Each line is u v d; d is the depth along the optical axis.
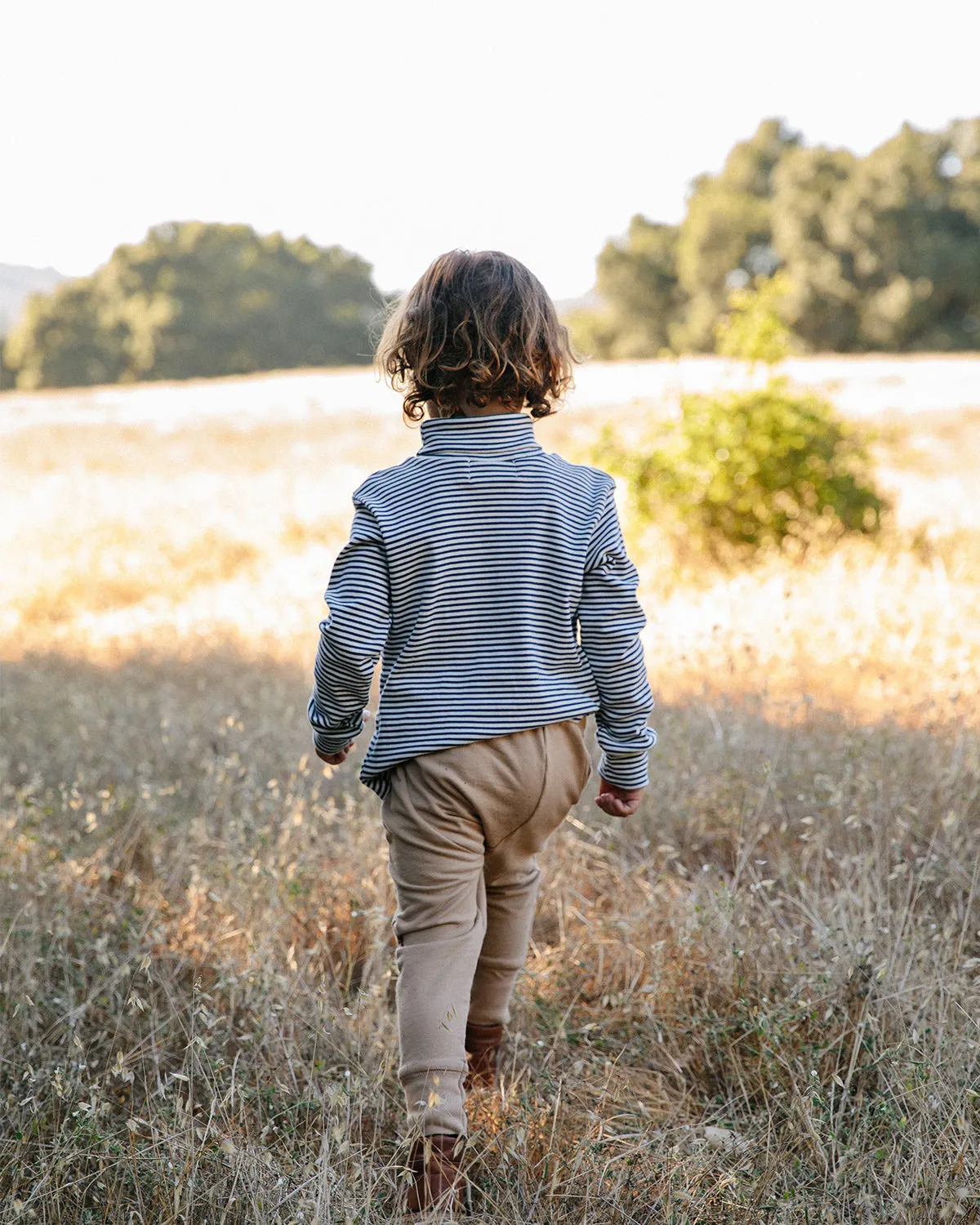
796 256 55.69
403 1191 2.02
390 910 3.05
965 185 54.25
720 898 2.79
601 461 8.32
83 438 19.97
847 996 2.42
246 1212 1.94
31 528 12.41
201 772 4.12
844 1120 2.21
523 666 2.03
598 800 2.26
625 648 2.08
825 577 6.55
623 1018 2.62
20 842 3.42
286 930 2.97
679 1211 1.94
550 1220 1.99
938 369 22.66
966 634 5.27
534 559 2.05
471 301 2.07
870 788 3.38
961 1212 1.87
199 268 70.81
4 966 2.73
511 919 2.27
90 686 5.70
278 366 70.12
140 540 11.68
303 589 8.47
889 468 11.22
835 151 57.56
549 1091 2.34
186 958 2.84
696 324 58.09
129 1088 2.44
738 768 3.65
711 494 7.85
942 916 2.86
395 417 20.06
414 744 2.03
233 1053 2.53
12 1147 2.12
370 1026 2.52
